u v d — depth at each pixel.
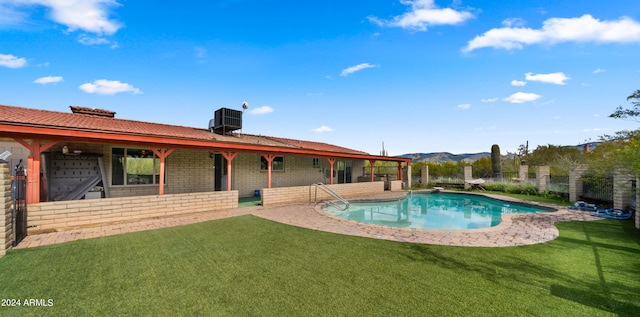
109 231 6.21
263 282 3.53
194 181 11.20
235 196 9.82
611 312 2.84
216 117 13.77
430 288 3.38
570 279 3.70
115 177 9.27
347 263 4.27
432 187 19.91
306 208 9.88
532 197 13.95
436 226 9.20
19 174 5.59
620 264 4.30
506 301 3.06
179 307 2.88
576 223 7.57
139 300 3.03
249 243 5.36
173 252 4.75
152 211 7.87
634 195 8.45
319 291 3.28
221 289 3.32
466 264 4.26
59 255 4.52
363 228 6.75
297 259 4.45
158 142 7.89
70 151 8.28
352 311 2.82
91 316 2.70
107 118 11.05
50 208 6.25
